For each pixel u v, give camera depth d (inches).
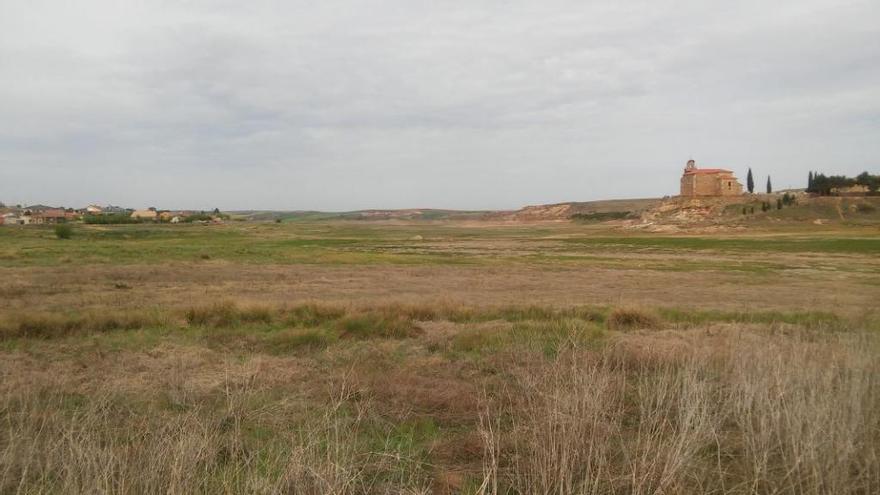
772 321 646.5
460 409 289.4
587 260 2096.5
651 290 1148.5
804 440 203.6
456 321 636.1
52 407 267.7
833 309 832.3
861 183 5615.2
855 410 219.5
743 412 238.1
